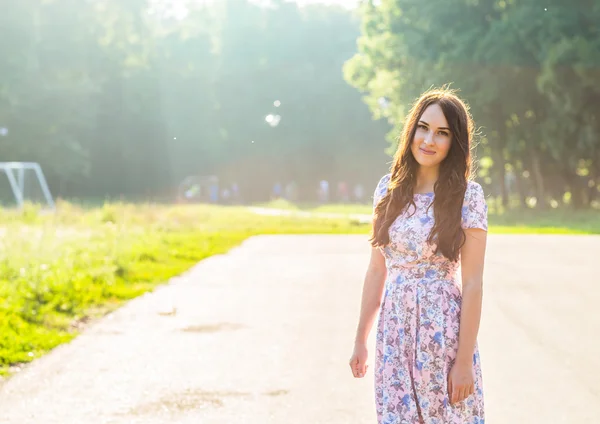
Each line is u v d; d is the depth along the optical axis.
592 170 43.97
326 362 7.48
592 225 32.16
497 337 8.61
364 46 50.44
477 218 3.48
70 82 67.25
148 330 9.10
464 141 3.55
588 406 6.07
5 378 6.98
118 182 75.62
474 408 3.54
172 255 17.69
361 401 6.21
